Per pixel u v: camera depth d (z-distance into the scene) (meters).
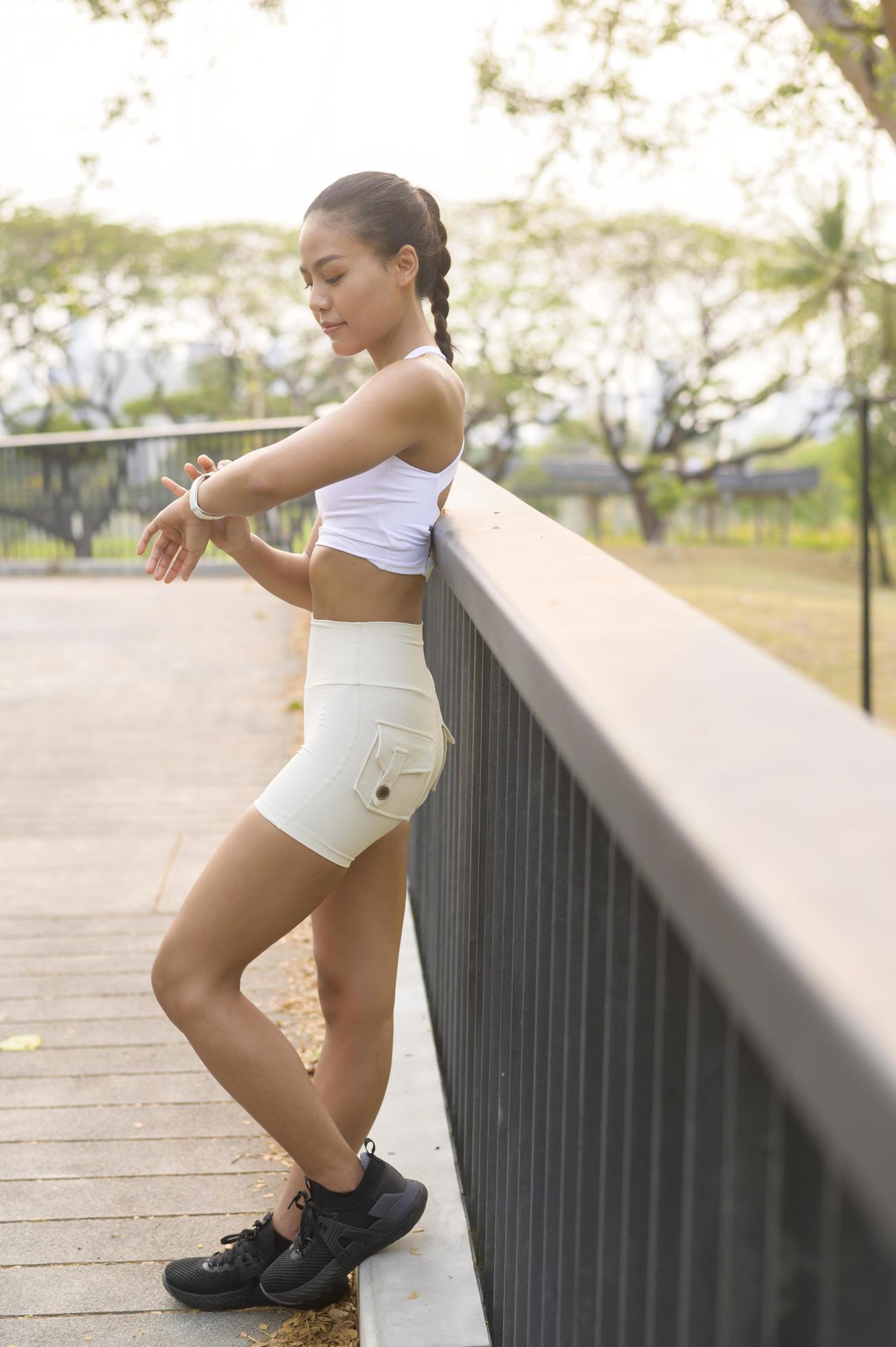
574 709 0.75
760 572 30.81
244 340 37.22
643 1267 0.91
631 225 31.38
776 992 0.45
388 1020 1.94
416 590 1.71
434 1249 1.85
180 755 5.32
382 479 1.66
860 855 0.49
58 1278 1.94
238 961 1.65
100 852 4.05
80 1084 2.55
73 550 12.55
